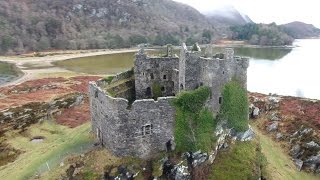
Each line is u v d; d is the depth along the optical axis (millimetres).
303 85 136750
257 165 54531
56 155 53688
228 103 55562
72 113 81062
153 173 48594
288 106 84188
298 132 72438
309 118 77062
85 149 53469
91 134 58188
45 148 59812
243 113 57625
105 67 168375
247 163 53625
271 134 74750
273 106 84812
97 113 54562
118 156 49594
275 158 64312
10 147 62844
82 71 155000
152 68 62219
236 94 56031
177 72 61656
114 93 58031
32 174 49562
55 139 65188
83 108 85438
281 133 73750
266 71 166750
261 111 83625
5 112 79375
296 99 88188
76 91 105438
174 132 50656
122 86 61062
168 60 62312
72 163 50188
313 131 71250
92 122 58469
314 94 122812
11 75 144500
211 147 52625
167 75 62844
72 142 57438
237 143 57250
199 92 52250
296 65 188000
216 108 55062
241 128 57812
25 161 55031
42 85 115750
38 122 74812
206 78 54406
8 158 58844
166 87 63281
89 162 49719
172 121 50312
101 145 53656
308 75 157875
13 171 51812
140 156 50125
